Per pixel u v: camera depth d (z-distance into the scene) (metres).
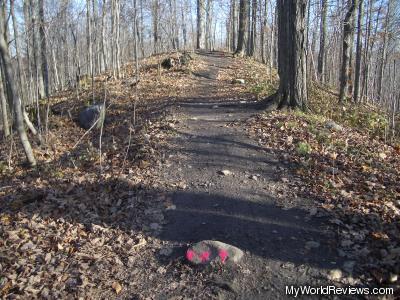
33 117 12.63
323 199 5.49
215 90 13.87
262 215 5.26
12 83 7.73
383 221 4.81
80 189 6.73
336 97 16.03
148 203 5.92
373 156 7.21
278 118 8.97
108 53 23.50
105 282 4.30
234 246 4.57
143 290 4.14
